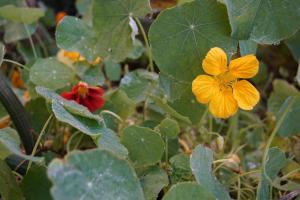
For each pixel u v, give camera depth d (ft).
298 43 2.12
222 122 2.04
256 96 1.55
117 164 1.21
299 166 1.75
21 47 2.52
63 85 1.91
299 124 1.82
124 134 1.52
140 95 1.87
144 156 1.55
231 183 1.72
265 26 1.57
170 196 1.28
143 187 1.51
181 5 1.57
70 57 2.05
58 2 3.26
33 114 1.88
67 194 1.08
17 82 2.56
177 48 1.60
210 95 1.54
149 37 1.58
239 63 1.51
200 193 1.29
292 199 1.61
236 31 1.55
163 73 1.65
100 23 1.75
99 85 1.98
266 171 1.55
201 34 1.60
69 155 1.13
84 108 1.49
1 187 1.39
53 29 2.83
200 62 1.62
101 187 1.18
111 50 1.81
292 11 1.57
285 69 2.57
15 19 2.17
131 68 2.65
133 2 1.71
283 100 2.08
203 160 1.43
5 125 2.02
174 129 1.62
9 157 1.61
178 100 1.75
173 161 1.59
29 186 1.43
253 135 2.14
